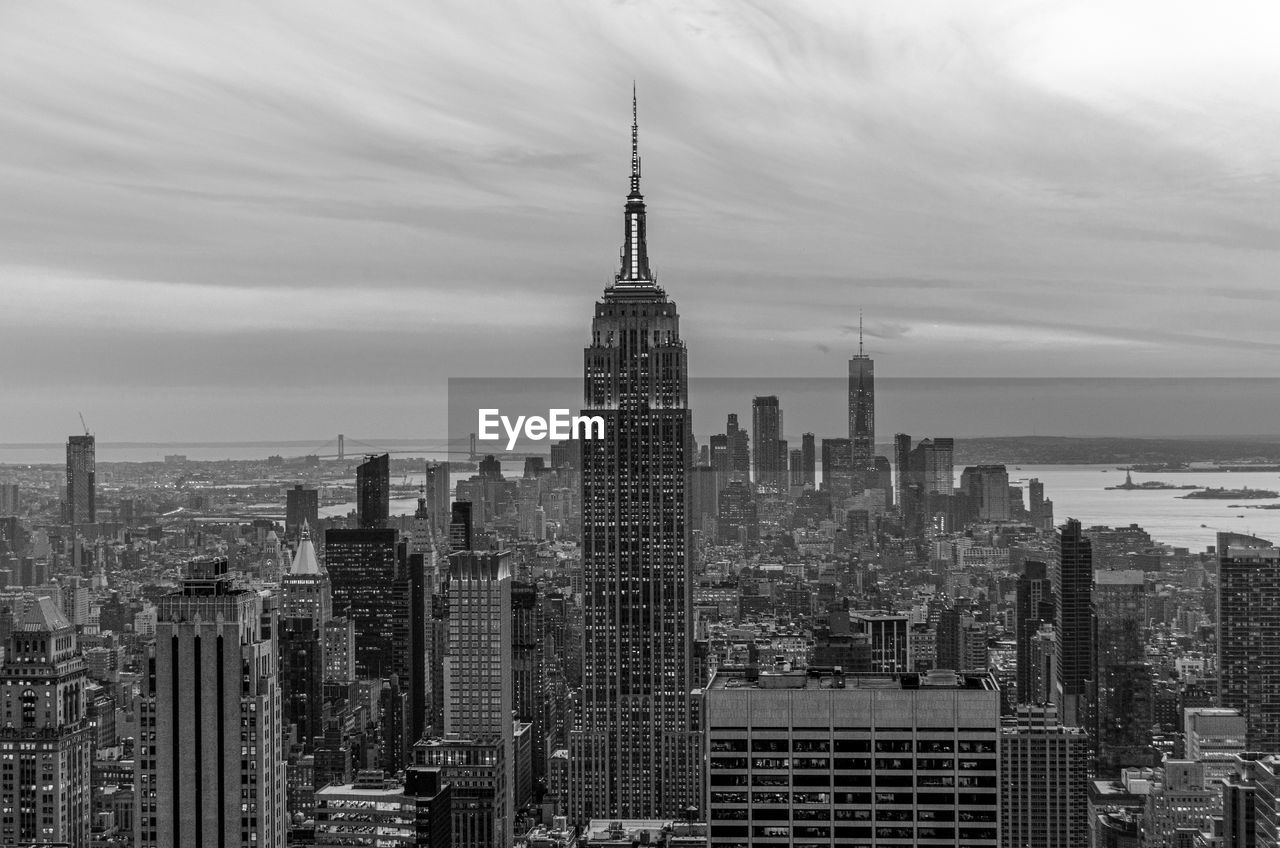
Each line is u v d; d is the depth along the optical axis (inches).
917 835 7160.4
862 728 7150.6
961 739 7155.5
